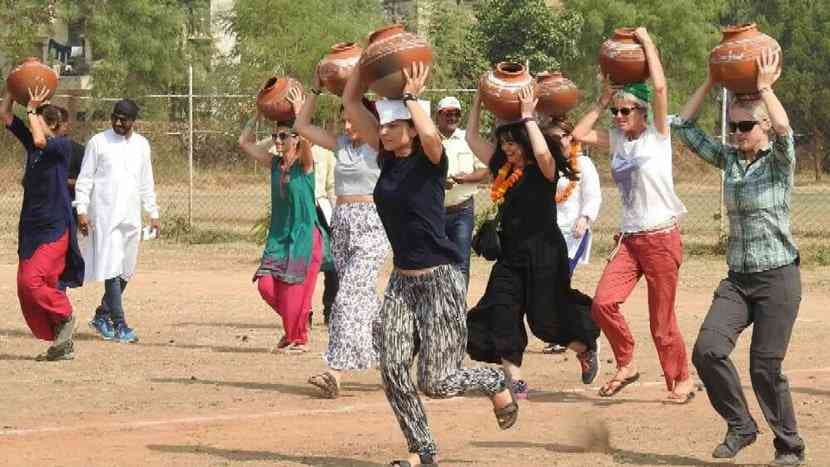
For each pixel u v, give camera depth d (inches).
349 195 530.3
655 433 452.8
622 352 509.4
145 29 2642.7
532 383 554.9
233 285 920.9
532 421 472.4
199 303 828.6
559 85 490.9
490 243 484.1
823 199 1749.5
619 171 494.3
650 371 585.3
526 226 480.1
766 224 396.2
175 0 2731.3
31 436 444.5
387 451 422.6
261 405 505.4
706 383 403.2
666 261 492.1
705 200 1668.3
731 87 405.1
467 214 629.0
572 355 637.3
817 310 804.6
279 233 621.9
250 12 2484.0
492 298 484.4
